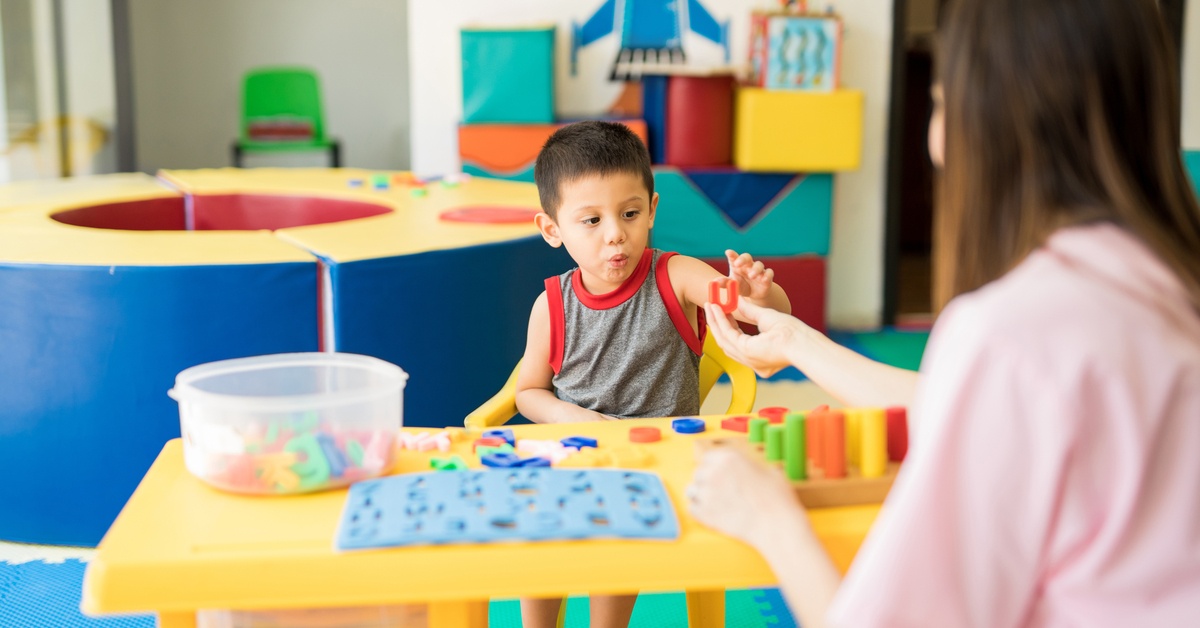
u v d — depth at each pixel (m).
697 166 4.00
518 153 3.89
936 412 0.70
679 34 4.22
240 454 0.95
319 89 5.66
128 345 2.07
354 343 2.08
